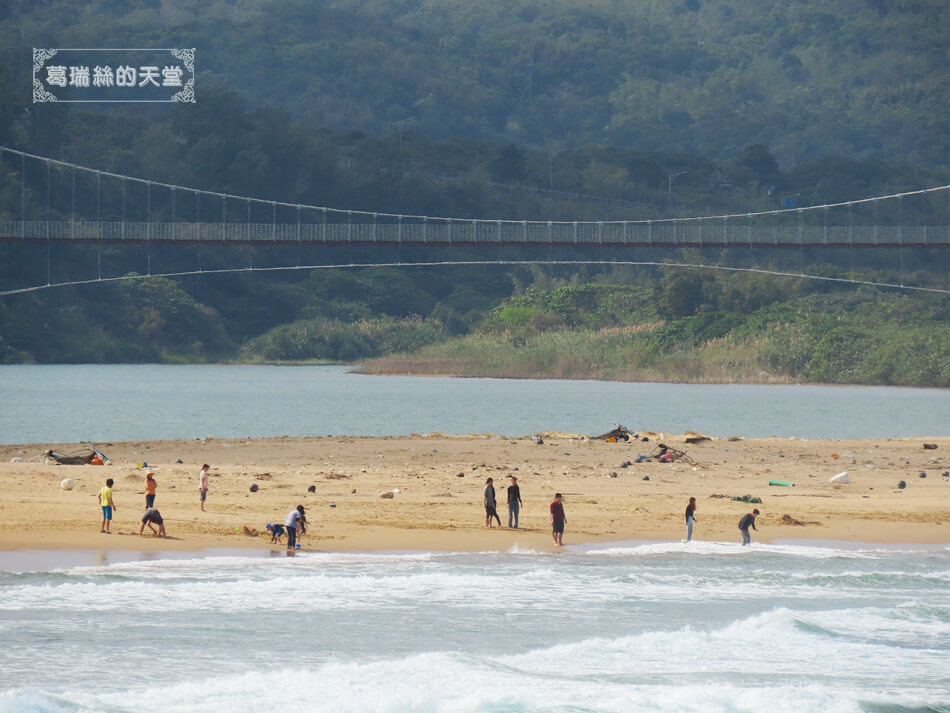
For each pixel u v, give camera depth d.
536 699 59.84
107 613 70.12
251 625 69.31
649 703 60.09
